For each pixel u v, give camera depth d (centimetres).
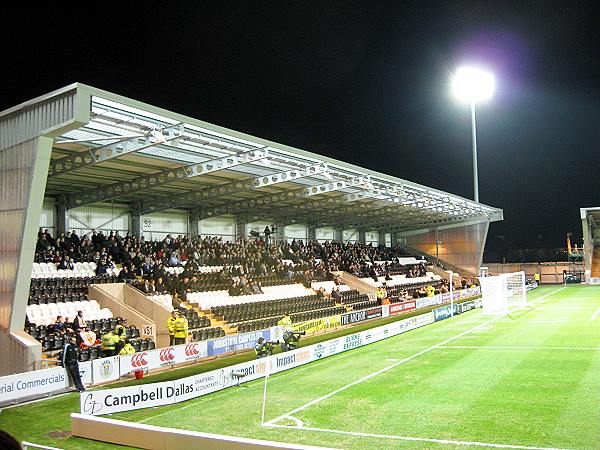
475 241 5309
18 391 1414
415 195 3816
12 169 1702
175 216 3400
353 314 3002
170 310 2281
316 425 1164
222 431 1146
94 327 2077
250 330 2645
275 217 4194
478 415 1181
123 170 2355
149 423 1216
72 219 2778
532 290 5091
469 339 2320
